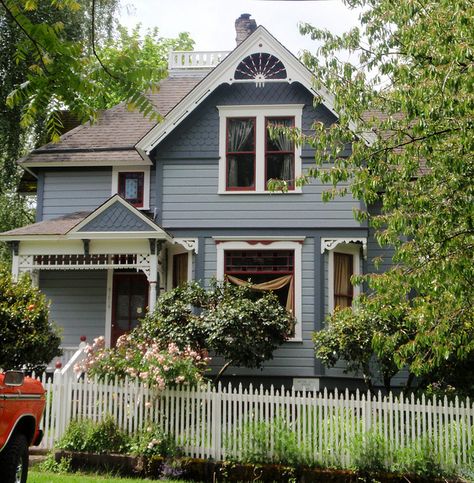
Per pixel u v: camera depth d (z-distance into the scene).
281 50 17.39
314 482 10.87
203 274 17.41
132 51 5.61
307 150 17.41
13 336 13.66
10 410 7.34
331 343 14.46
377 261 10.99
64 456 11.48
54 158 18.94
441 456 10.80
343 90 10.72
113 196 16.80
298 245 17.22
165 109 20.66
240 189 17.66
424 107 9.20
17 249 17.22
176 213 17.70
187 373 11.91
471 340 10.06
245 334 14.87
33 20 19.03
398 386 16.48
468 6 8.93
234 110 17.88
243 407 12.05
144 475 11.21
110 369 12.38
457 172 9.34
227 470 11.10
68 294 18.89
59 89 5.49
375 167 10.25
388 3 10.56
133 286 18.88
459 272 9.20
